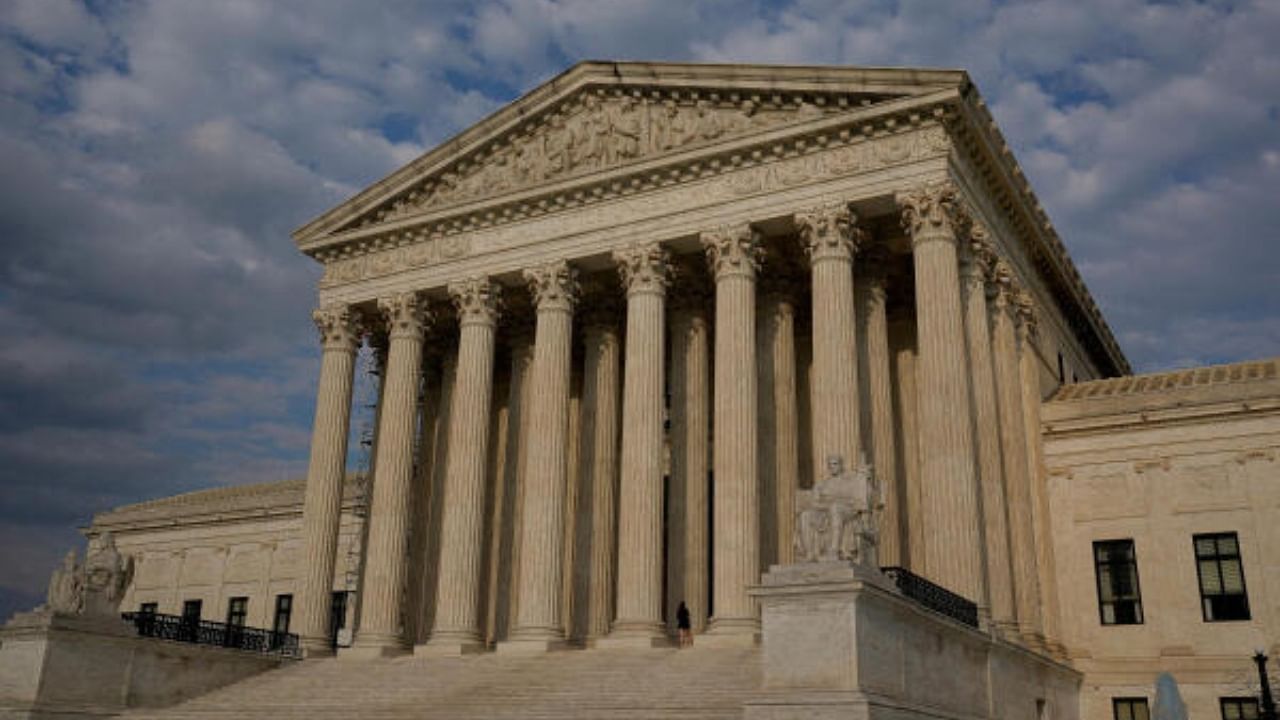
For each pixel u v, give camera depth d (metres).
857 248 44.84
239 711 40.22
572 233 49.75
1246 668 44.72
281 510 74.31
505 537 54.22
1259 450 46.78
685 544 47.88
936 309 40.72
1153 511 48.19
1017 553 44.12
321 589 51.34
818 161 44.75
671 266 48.53
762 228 45.94
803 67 44.84
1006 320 47.25
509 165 52.69
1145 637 47.00
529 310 56.56
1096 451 50.00
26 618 40.66
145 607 78.38
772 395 48.22
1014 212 49.34
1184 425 48.50
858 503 29.86
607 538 51.25
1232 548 46.47
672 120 48.47
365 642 49.09
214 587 75.88
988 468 41.72
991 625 37.56
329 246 56.62
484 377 50.78
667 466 56.38
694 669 36.88
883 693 27.72
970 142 44.28
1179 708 25.61
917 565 46.44
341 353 55.19
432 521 56.41
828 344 42.19
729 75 46.78
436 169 54.12
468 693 38.47
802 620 27.44
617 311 54.59
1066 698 45.56
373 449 57.34
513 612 52.97
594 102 50.56
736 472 42.88
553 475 47.31
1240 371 51.25
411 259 54.31
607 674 38.06
